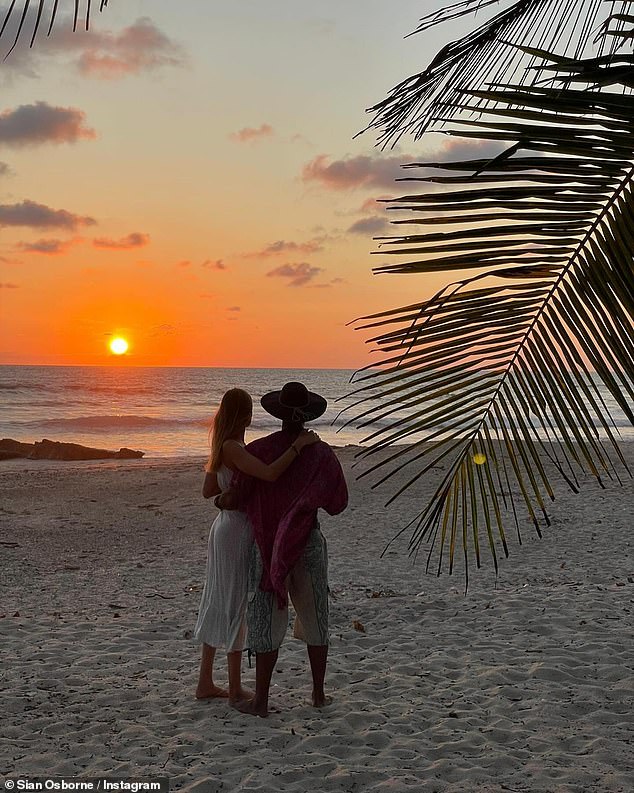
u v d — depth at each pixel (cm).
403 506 1404
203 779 357
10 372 12225
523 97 129
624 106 125
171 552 1093
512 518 1220
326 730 421
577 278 139
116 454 2561
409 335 142
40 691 488
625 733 423
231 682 456
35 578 909
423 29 226
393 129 255
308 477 433
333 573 902
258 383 10344
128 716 444
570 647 582
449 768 376
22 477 1877
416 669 538
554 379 144
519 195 135
